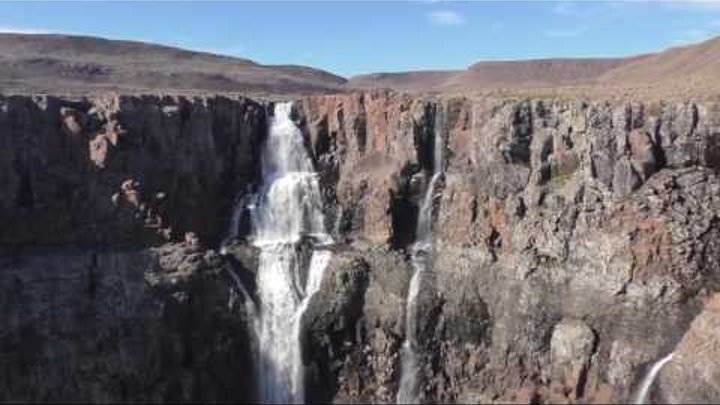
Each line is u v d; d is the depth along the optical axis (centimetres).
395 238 13088
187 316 12212
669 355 10750
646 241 11212
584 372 11081
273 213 13650
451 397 11962
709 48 19950
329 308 12506
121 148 12875
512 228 12200
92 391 11481
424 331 12262
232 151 13788
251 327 12606
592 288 11431
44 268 12138
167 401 11806
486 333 12025
